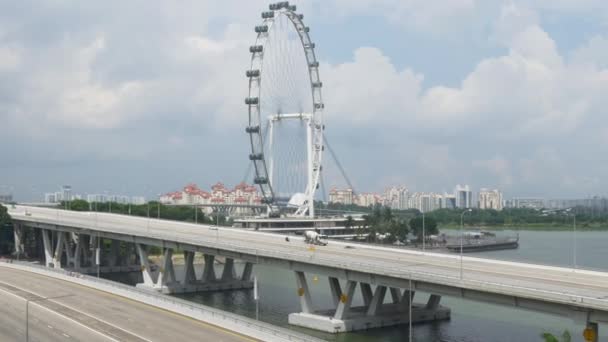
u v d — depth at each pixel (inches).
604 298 2903.5
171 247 6038.4
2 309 3976.4
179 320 3609.7
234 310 5059.1
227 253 5388.8
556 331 4151.1
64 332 3353.8
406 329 4306.1
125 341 3134.8
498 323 4439.0
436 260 4466.0
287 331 3088.1
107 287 4687.5
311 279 6761.8
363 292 4635.8
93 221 7859.3
